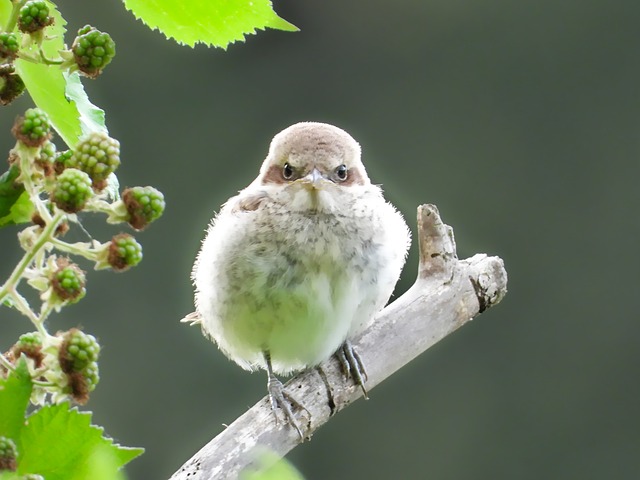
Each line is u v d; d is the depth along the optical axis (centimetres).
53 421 244
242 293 629
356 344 586
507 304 1362
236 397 1282
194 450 1270
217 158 1345
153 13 301
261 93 1361
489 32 1387
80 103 312
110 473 244
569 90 1382
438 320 595
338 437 1338
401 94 1377
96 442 245
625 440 1329
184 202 1335
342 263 627
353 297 627
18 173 284
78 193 254
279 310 625
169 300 1301
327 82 1375
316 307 621
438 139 1381
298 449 1331
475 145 1379
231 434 508
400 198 1368
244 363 689
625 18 1387
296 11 1374
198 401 1280
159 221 1320
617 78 1384
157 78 1348
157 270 1309
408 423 1345
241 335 648
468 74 1386
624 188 1366
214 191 1341
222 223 658
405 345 590
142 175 1335
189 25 301
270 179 677
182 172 1342
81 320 1277
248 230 633
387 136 1374
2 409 244
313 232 630
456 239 1373
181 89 1352
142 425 1268
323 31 1381
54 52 308
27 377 247
